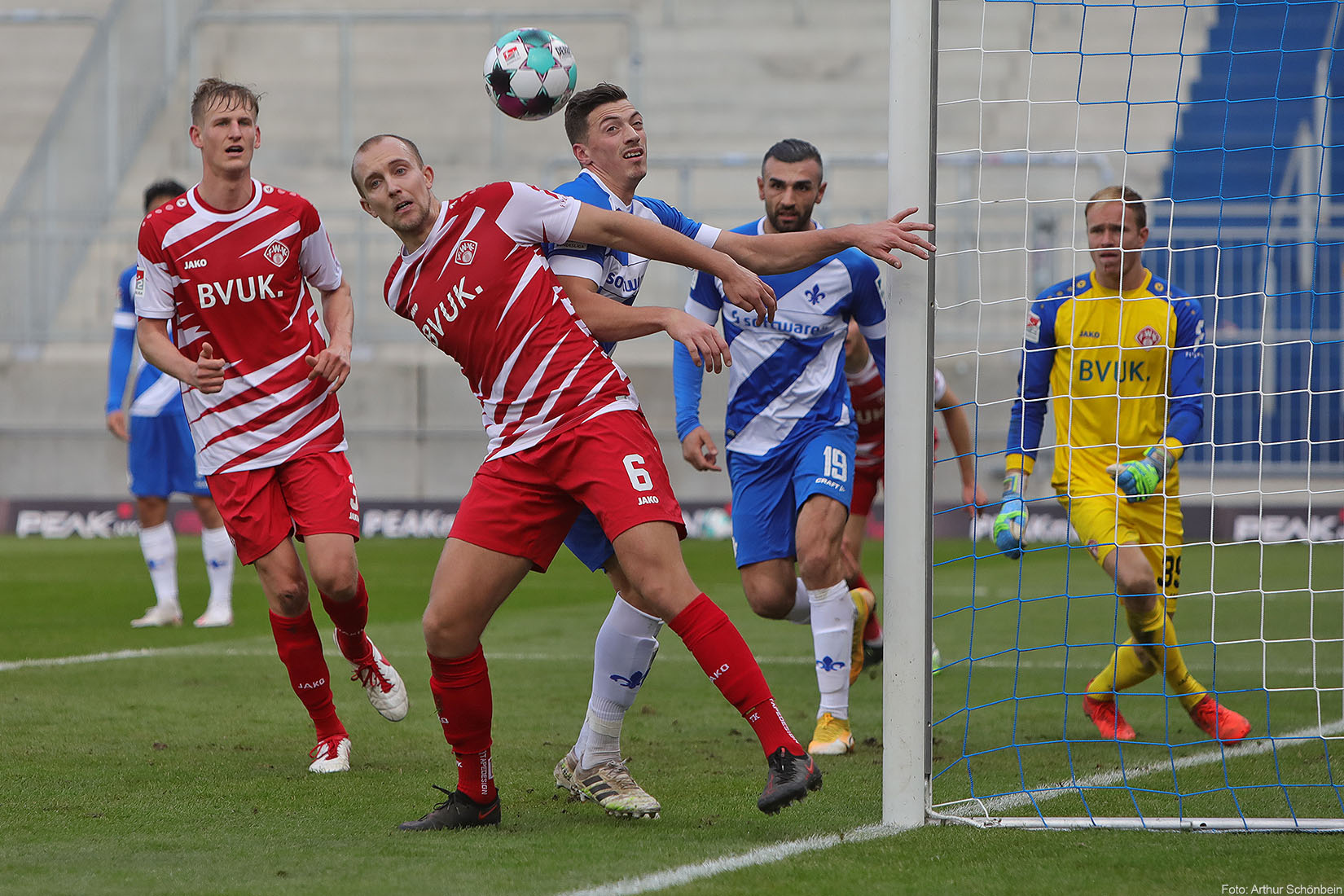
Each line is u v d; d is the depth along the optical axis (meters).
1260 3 16.98
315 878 11.42
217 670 23.89
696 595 12.75
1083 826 13.27
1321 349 54.25
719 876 11.47
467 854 12.23
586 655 26.44
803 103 75.31
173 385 29.70
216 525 30.39
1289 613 32.97
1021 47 72.75
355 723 19.41
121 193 71.44
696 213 61.22
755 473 19.00
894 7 13.62
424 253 13.28
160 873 11.59
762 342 18.73
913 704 13.45
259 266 15.98
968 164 61.22
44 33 81.94
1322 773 16.19
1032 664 25.98
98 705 20.50
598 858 12.11
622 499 12.76
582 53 78.81
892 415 13.48
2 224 63.06
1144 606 18.39
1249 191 64.81
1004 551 18.77
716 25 79.00
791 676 24.27
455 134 75.62
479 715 13.21
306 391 16.27
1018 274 58.81
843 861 11.96
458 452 58.16
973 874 11.55
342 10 81.19
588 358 13.09
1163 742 18.53
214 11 80.94
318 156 74.25
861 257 18.83
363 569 42.94
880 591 33.62
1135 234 18.98
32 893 10.99
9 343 62.16
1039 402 19.89
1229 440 54.22
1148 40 70.88
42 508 56.84
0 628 29.75
